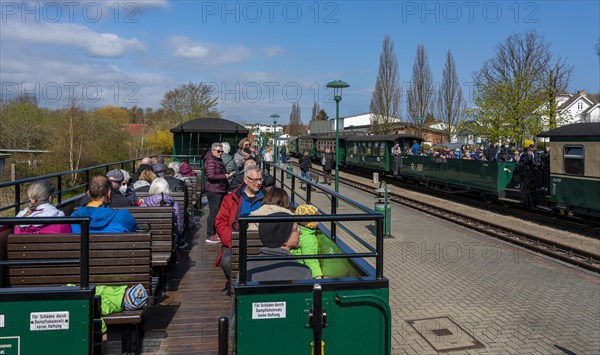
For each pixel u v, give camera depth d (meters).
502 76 34.88
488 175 20.81
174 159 19.20
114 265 4.79
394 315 7.24
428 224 16.16
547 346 6.10
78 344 3.36
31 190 5.34
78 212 5.14
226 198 5.77
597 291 8.48
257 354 3.49
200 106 40.84
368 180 35.59
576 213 16.02
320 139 50.72
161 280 6.25
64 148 28.41
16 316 3.32
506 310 7.46
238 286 3.46
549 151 16.66
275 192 5.47
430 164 27.02
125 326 4.52
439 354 5.86
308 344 3.54
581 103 76.19
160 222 6.50
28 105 33.41
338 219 3.59
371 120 56.22
